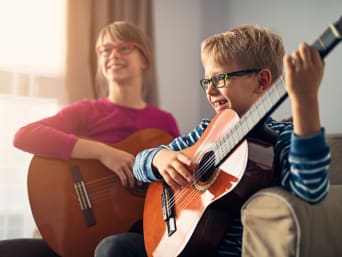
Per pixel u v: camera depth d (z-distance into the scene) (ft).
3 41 5.94
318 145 2.21
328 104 5.64
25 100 6.04
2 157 5.84
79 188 4.48
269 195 2.34
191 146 3.44
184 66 7.61
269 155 2.68
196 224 2.87
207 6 7.60
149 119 5.39
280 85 2.34
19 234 5.90
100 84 6.13
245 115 2.63
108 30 5.42
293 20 6.30
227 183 2.73
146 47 5.54
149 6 6.82
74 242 4.33
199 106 7.64
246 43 3.20
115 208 4.49
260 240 2.34
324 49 2.09
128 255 3.34
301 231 2.18
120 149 4.77
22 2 6.08
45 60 6.23
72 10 6.15
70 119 5.06
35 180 4.42
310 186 2.24
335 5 5.79
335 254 2.39
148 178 3.67
